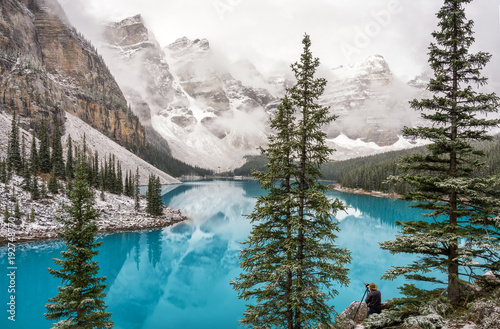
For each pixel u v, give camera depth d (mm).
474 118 11961
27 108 134500
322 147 12859
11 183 61750
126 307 29859
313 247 13258
